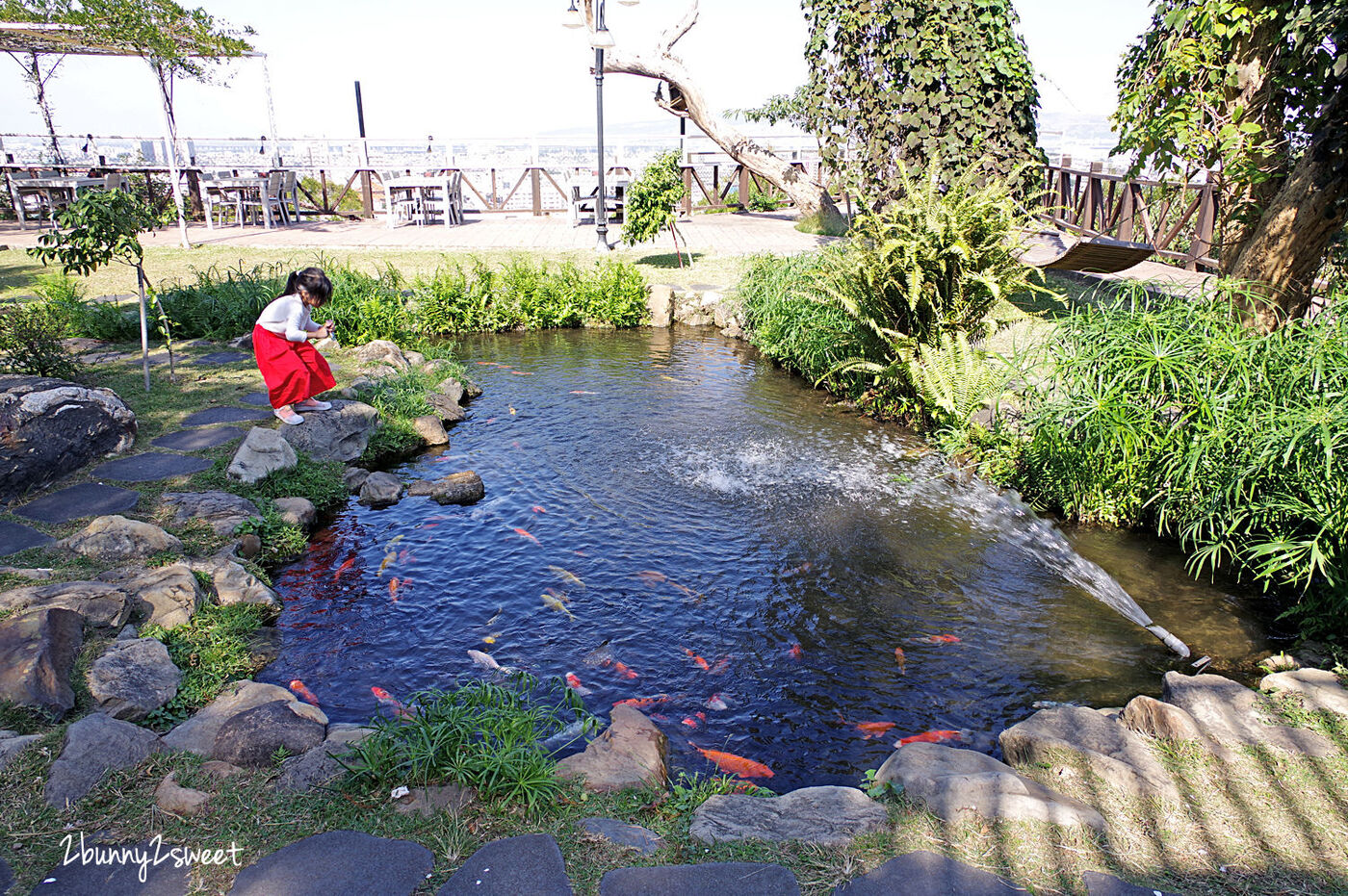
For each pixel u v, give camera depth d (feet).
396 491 18.98
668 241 48.98
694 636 13.80
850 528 17.74
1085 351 17.88
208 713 10.36
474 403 26.05
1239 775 8.98
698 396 26.76
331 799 8.53
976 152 31.63
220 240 48.65
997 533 17.54
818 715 11.81
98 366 24.86
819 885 7.34
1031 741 9.71
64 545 13.80
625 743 9.80
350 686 12.32
